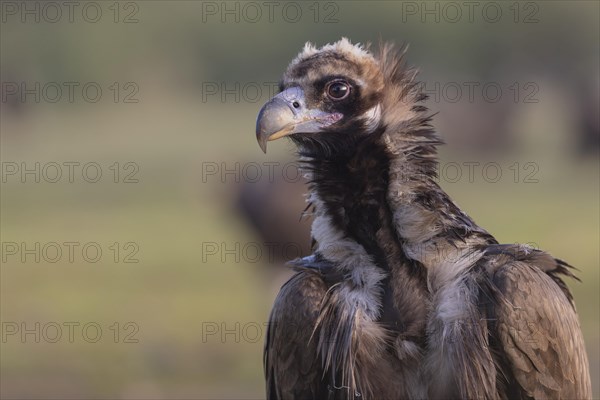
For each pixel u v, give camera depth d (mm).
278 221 17172
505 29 45719
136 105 47250
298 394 6148
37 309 17078
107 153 37531
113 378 13211
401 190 6004
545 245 20719
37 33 46281
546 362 5816
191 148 36969
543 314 5770
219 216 24188
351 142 6230
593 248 20266
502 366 5836
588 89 37719
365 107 6273
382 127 6215
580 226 22703
